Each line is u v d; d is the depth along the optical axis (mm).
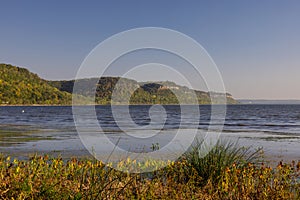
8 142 18312
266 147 16359
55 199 5012
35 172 5734
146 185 6102
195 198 5742
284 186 5883
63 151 14406
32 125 34062
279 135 23656
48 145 16703
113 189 5230
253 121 43562
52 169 6340
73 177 6004
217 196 5832
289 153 14070
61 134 23344
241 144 17562
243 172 6309
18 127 31234
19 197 4742
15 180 5281
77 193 4926
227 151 8258
